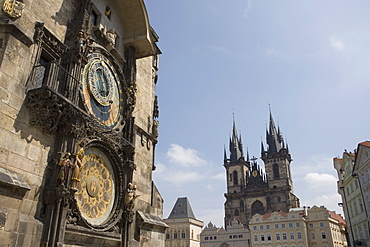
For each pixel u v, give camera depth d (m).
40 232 11.66
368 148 47.72
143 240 19.22
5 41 11.87
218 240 136.25
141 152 21.72
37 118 12.57
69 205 13.00
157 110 25.91
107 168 16.70
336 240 109.31
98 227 14.83
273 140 169.62
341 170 66.00
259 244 114.19
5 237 10.29
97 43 18.23
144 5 21.48
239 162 173.38
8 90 11.66
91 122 15.20
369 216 49.28
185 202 143.00
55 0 15.38
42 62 14.03
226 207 161.88
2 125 11.25
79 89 15.18
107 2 20.58
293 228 110.25
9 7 12.44
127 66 21.25
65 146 13.48
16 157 11.59
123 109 19.25
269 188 154.50
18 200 11.05
